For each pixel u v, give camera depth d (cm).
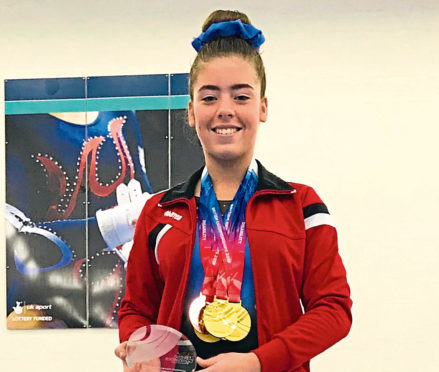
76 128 315
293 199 109
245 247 106
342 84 304
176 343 100
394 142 301
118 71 313
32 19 317
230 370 93
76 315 311
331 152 302
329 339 100
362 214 301
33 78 317
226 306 102
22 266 313
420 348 296
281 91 305
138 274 115
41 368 310
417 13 303
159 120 311
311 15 306
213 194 110
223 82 103
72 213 313
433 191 299
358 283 299
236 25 108
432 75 302
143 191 310
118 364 308
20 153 316
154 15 312
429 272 298
